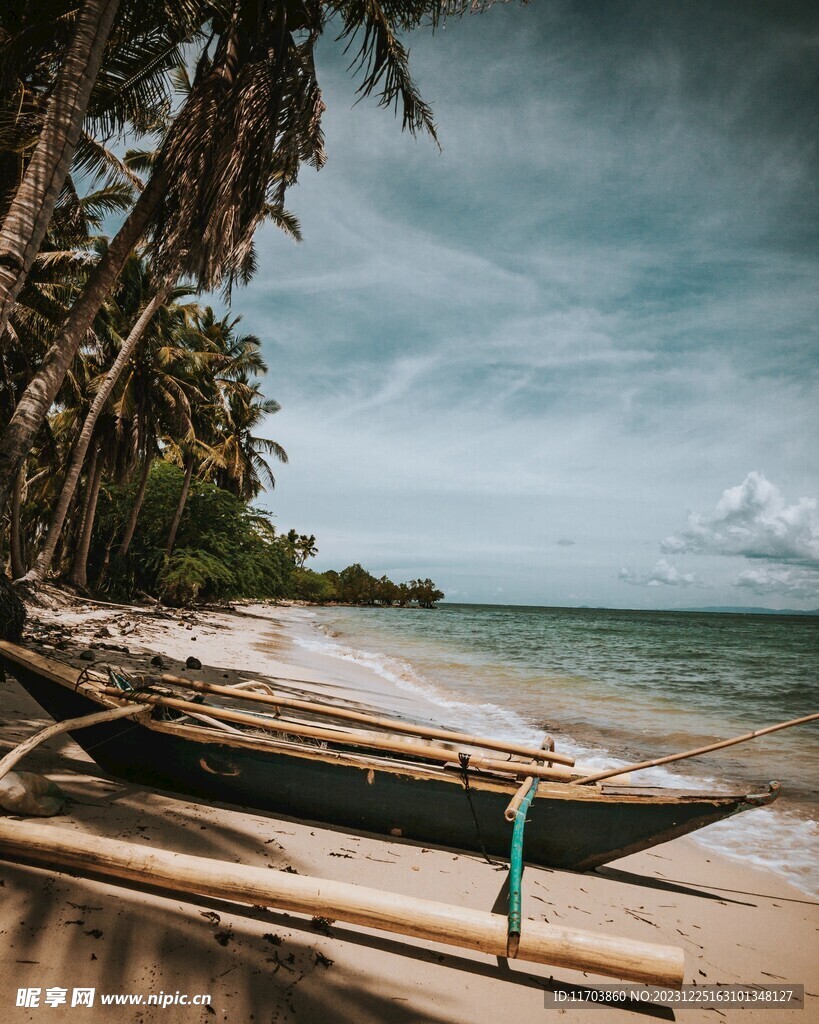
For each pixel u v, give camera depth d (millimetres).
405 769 3764
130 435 21375
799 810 5688
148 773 4125
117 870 2639
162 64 8695
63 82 6539
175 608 25688
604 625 59062
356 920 2477
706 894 3855
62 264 14531
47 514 27953
